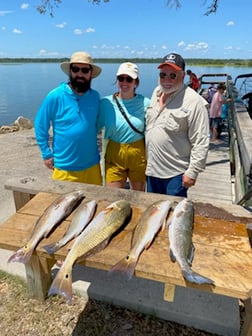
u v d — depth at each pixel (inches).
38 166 232.5
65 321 87.8
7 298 95.6
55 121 109.9
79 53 104.6
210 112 296.0
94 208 76.4
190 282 54.5
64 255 62.9
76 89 106.3
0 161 245.8
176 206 73.9
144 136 116.6
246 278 54.9
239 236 67.8
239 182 155.3
